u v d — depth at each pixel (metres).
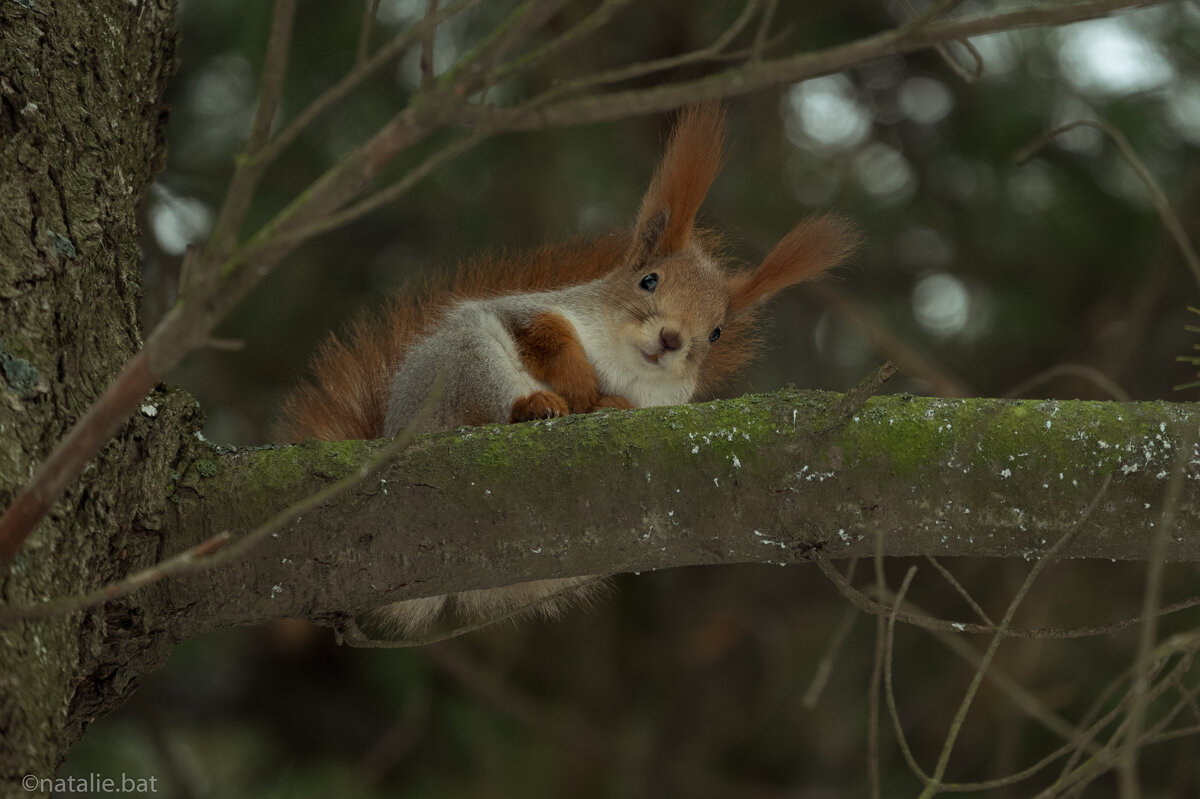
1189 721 8.98
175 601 4.62
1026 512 4.71
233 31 10.08
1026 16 2.89
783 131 11.70
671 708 11.55
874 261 11.38
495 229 10.84
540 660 11.66
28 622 3.84
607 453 4.77
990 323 11.12
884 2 10.96
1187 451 4.05
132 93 5.79
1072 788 4.23
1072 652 9.68
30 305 4.41
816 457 4.74
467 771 10.73
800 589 11.73
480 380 7.25
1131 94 10.45
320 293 10.71
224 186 10.27
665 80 11.02
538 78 10.41
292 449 4.81
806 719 11.06
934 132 11.52
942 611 10.45
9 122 4.79
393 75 10.26
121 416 3.03
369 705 11.62
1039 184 10.88
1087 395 10.25
